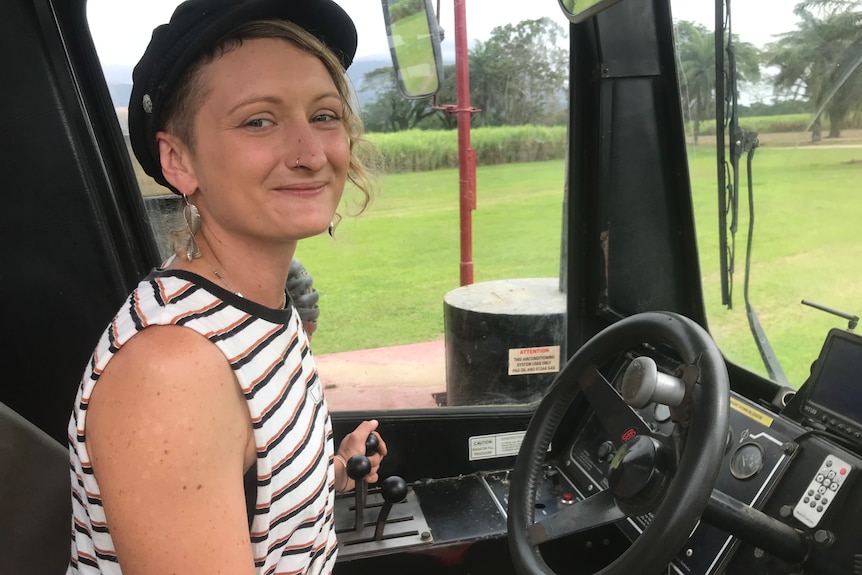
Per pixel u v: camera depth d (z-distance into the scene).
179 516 0.65
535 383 1.86
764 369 1.44
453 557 1.63
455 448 1.86
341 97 0.84
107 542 0.73
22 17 1.30
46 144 1.39
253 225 0.76
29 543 1.09
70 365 1.56
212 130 0.74
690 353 1.02
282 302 0.88
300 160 0.74
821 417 1.22
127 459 0.64
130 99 0.79
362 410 1.80
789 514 1.15
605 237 1.70
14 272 1.47
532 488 1.28
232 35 0.74
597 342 1.25
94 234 1.48
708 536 1.28
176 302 0.73
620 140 1.62
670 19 1.51
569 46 1.57
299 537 0.87
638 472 0.99
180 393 0.66
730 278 1.49
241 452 0.73
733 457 1.32
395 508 1.74
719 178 1.44
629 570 0.91
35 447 1.18
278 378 0.79
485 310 1.80
